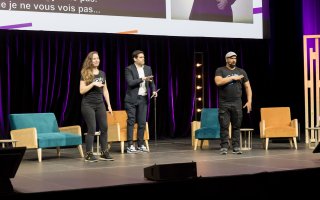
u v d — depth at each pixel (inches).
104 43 396.5
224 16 388.8
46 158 284.5
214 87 434.9
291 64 435.8
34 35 372.8
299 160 238.7
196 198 167.2
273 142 362.0
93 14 348.5
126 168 224.8
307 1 430.6
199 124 341.1
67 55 386.9
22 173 213.6
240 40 438.9
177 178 169.6
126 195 160.9
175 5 373.1
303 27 430.6
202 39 429.7
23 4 328.8
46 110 380.8
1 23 323.0
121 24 356.8
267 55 440.5
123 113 321.1
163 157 274.5
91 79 259.4
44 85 380.2
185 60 427.5
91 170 219.6
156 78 416.8
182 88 428.5
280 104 439.8
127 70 304.2
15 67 368.2
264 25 403.5
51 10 336.5
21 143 272.2
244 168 209.8
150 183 164.2
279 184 172.9
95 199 156.7
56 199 151.7
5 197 145.3
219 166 218.8
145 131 311.1
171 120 424.2
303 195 177.3
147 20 364.5
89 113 260.1
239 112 286.0
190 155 283.1
